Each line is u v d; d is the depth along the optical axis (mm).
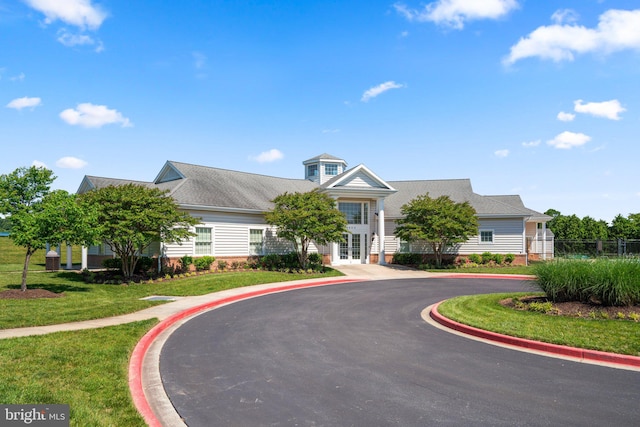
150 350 9008
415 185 37188
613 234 51406
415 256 31062
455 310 12648
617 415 5664
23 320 10523
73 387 6078
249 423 5500
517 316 11406
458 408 5918
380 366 7820
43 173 15672
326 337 10102
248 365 7922
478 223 29250
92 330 9617
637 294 11172
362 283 22047
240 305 14961
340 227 25797
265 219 26516
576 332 9516
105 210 18469
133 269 20484
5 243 38125
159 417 5703
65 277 20109
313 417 5656
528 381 6992
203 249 24312
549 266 12859
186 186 25391
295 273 24844
